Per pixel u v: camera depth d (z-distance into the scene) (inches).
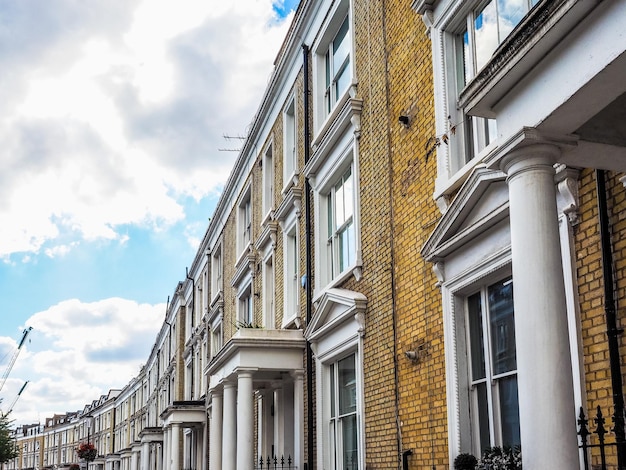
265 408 738.8
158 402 1987.0
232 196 1054.4
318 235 586.6
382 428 429.1
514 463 279.1
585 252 258.2
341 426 530.9
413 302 397.4
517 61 211.9
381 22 466.6
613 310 239.3
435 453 360.5
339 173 554.3
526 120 217.6
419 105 403.5
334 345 522.6
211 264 1273.4
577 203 261.9
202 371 1300.4
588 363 251.9
